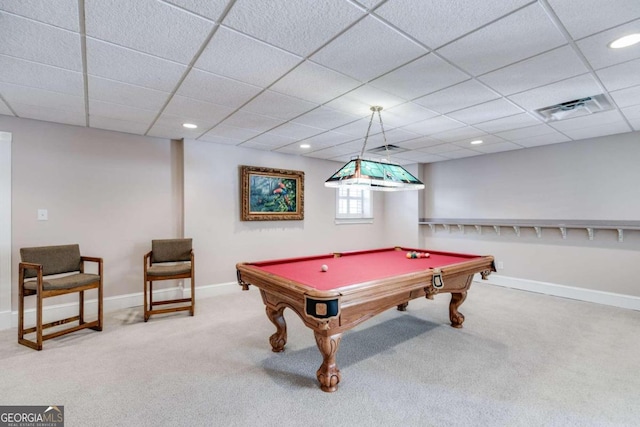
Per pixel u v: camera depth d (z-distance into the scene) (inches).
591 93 104.3
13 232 128.5
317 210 220.1
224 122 136.1
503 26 67.2
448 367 95.8
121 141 152.7
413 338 118.2
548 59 81.6
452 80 94.1
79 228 142.4
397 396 80.8
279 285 87.9
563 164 175.5
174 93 103.7
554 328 127.3
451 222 215.2
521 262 192.4
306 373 92.2
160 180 163.8
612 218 159.8
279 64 84.0
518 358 101.5
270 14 62.7
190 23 65.5
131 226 155.6
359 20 65.0
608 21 65.2
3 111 121.3
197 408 75.3
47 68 85.3
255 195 188.7
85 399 78.6
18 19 63.2
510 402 78.2
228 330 125.2
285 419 71.7
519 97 107.9
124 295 153.9
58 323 118.3
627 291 155.7
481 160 211.3
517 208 194.1
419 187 121.6
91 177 145.2
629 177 154.8
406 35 70.5
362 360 100.7
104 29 67.3
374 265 119.0
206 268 173.2
